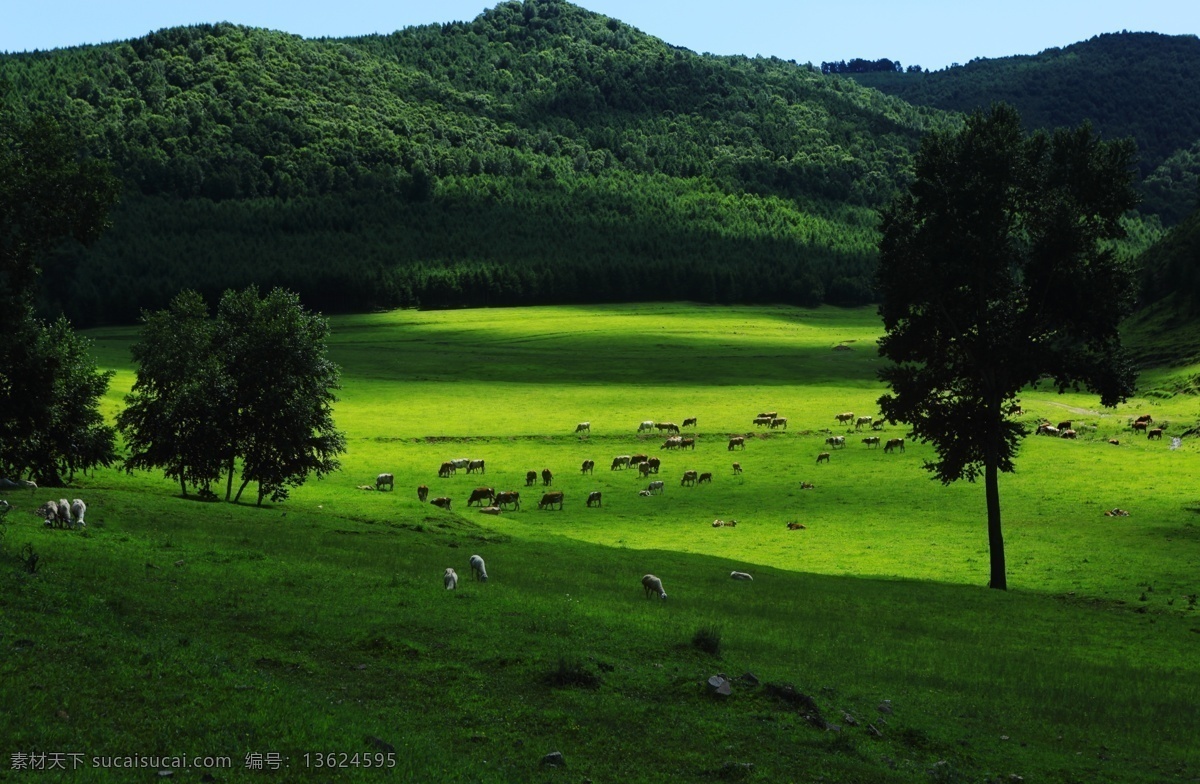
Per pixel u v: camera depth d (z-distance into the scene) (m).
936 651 31.25
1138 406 122.94
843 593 44.25
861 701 23.22
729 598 39.09
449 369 160.88
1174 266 166.12
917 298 54.00
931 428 54.91
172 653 19.89
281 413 64.88
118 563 29.56
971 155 51.78
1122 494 80.12
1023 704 24.86
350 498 69.06
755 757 18.39
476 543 51.03
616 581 40.56
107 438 65.94
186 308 68.00
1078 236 50.84
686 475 88.81
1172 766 20.86
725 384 150.62
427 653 22.98
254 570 31.59
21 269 46.25
